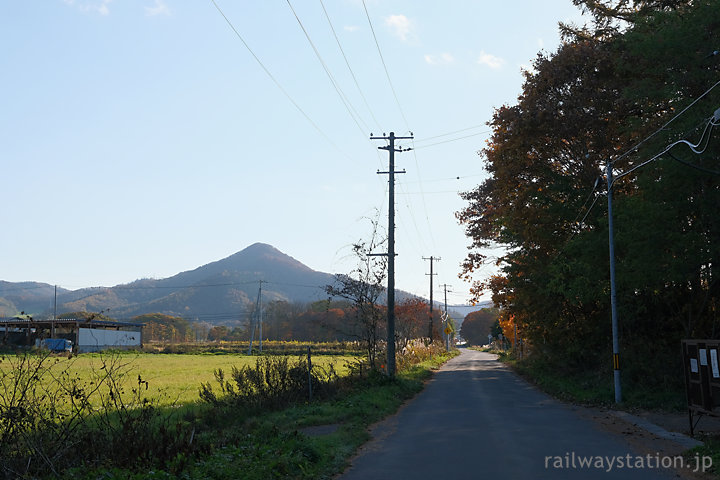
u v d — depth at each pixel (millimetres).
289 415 16953
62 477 8367
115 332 86688
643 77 25156
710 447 11703
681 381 22516
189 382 32688
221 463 9586
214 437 13109
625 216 22234
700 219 21188
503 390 27812
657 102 22906
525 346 51969
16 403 9109
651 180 21156
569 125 27469
